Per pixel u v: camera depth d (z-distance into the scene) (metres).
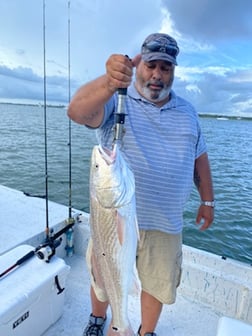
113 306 1.36
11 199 3.14
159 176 1.64
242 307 2.16
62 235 2.69
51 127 20.47
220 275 2.23
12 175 8.88
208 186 2.02
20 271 1.89
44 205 3.01
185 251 2.39
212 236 5.65
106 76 1.22
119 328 1.37
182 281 2.36
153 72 1.56
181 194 1.73
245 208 7.05
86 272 2.61
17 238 2.39
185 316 2.22
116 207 1.24
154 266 1.78
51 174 8.95
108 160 1.24
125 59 1.17
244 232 5.83
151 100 1.64
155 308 1.86
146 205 1.67
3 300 1.67
